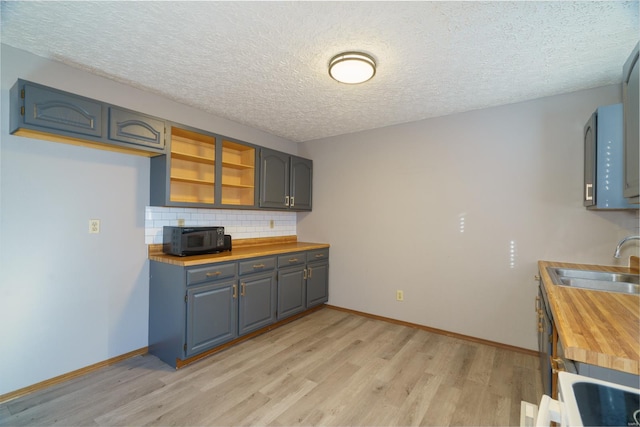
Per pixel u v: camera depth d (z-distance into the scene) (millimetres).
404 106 2914
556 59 2037
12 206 2012
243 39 1854
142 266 2688
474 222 3008
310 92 2615
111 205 2494
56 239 2203
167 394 2074
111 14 1633
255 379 2277
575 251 2553
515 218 2805
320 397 2064
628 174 1660
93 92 2336
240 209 3285
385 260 3559
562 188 2605
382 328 3328
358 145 3795
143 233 2697
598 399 698
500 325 2865
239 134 3504
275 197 3629
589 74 2252
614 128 1978
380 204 3607
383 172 3588
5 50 1962
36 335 2111
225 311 2713
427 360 2596
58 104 1984
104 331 2449
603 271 2154
